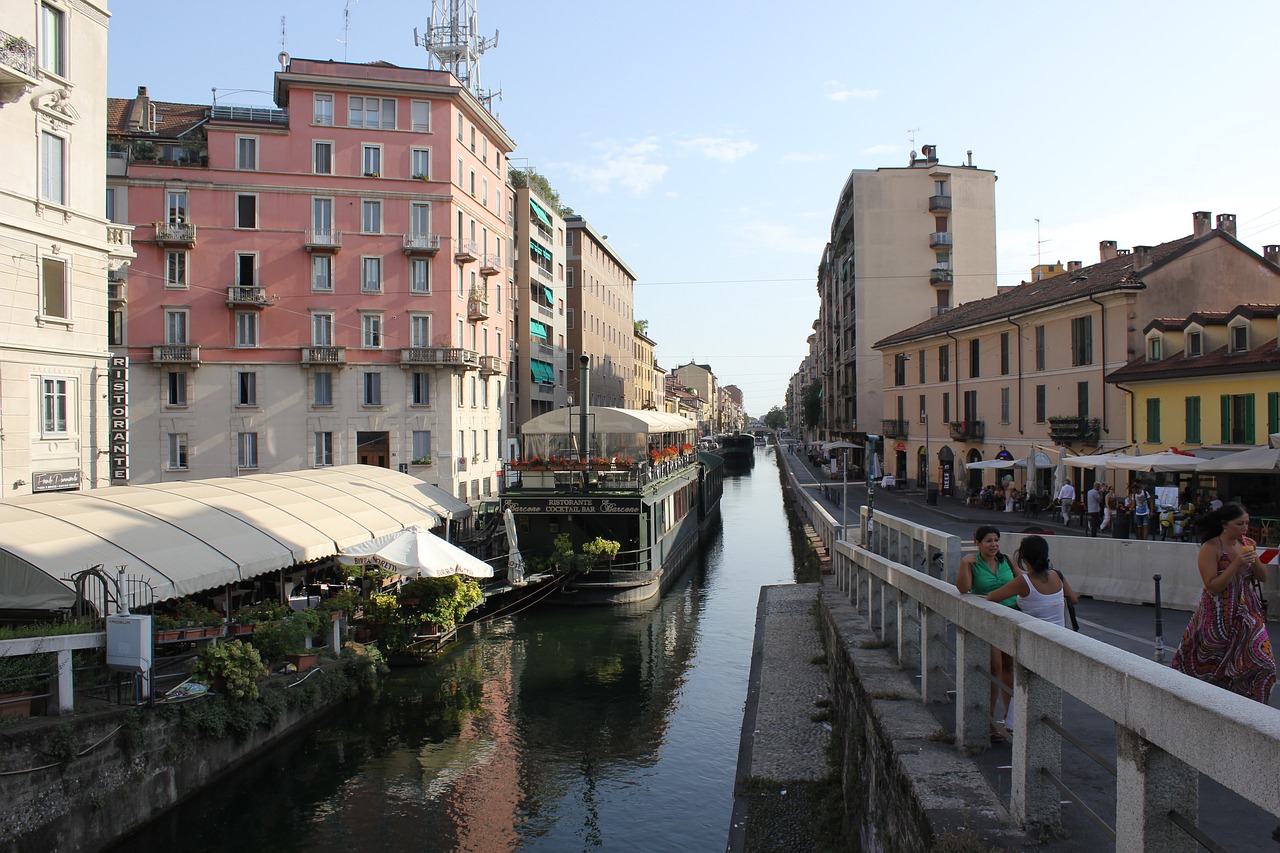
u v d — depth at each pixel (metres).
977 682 6.12
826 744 12.91
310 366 41.97
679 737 15.38
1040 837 4.63
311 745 15.05
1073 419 34.09
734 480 90.62
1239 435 25.80
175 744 12.05
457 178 44.91
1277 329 25.45
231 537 17.17
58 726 10.31
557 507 25.70
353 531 21.17
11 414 21.14
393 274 43.25
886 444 56.19
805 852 9.73
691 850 11.36
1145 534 24.42
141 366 40.81
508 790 13.22
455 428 43.88
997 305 45.28
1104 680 3.68
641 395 101.69
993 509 37.91
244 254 41.91
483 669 19.53
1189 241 33.81
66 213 22.95
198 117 46.38
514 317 57.00
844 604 16.03
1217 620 5.24
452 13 52.25
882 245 64.19
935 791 5.39
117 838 11.02
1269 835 4.65
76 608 12.59
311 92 42.41
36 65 21.31
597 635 22.45
